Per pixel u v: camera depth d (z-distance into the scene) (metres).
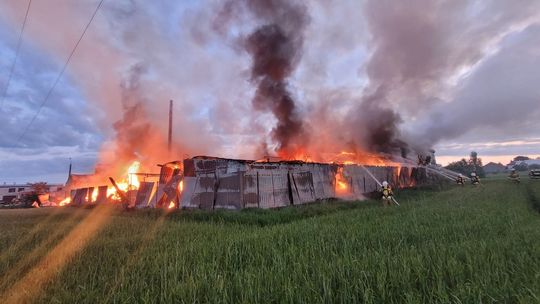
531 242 6.33
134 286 4.82
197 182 21.34
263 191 20.22
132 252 7.62
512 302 3.63
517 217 10.39
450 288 4.08
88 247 8.18
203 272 5.15
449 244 6.54
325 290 3.97
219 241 8.35
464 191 27.75
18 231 12.17
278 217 14.67
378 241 7.37
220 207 19.36
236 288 4.42
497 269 4.47
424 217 11.44
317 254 6.32
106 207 25.86
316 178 25.41
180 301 4.18
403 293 3.91
